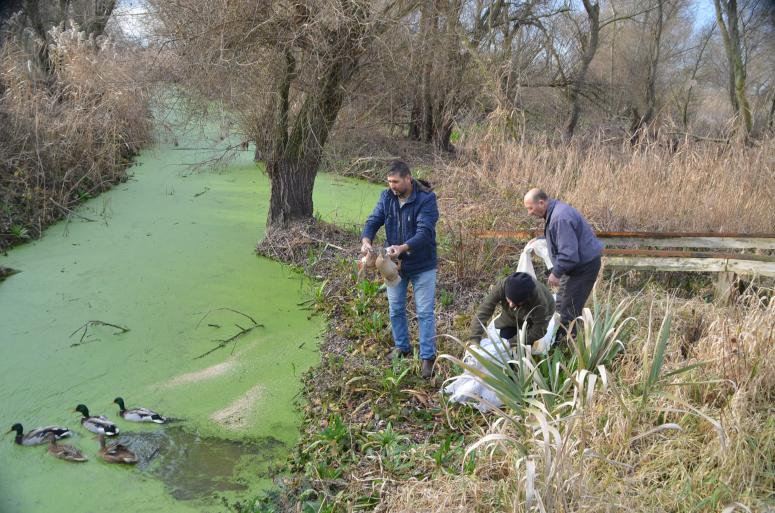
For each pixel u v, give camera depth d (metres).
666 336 4.34
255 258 8.38
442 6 8.67
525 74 15.30
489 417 4.87
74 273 7.68
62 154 10.31
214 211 10.17
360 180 12.70
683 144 10.77
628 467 3.94
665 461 4.07
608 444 4.20
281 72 8.03
